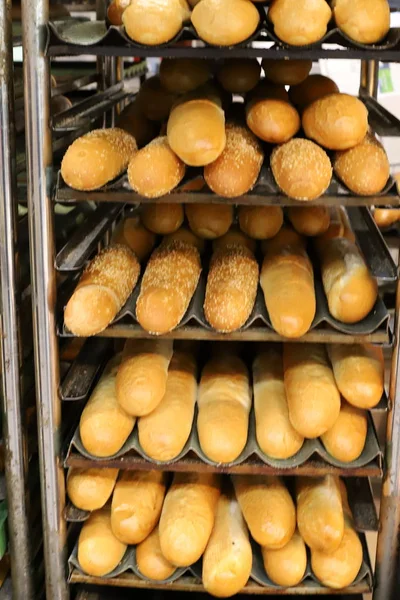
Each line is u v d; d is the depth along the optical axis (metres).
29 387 1.24
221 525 1.10
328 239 1.19
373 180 0.91
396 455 1.07
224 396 1.10
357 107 0.94
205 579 1.04
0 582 1.24
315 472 1.04
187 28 0.88
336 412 1.02
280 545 1.05
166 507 1.10
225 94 1.13
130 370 1.06
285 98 1.03
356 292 0.99
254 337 1.00
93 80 1.58
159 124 1.23
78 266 1.01
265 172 0.98
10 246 1.01
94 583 1.15
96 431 1.03
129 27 0.87
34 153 0.95
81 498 1.09
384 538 1.13
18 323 1.06
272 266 1.09
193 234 1.19
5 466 1.13
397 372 1.03
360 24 0.86
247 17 0.85
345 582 1.08
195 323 1.02
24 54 0.93
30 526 1.18
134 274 1.10
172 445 1.02
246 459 1.05
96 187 0.94
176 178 0.93
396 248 1.68
